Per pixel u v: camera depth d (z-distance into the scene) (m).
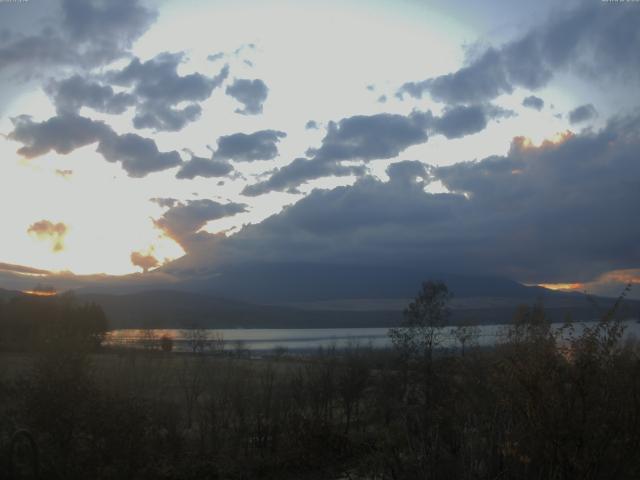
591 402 7.17
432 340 19.36
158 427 18.09
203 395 24.83
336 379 25.17
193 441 19.98
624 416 7.16
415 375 18.92
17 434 11.49
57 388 13.77
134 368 23.64
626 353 7.39
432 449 9.57
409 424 11.93
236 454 19.55
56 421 13.62
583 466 7.06
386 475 10.73
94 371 15.05
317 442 20.45
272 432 21.31
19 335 40.66
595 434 7.09
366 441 19.19
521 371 7.54
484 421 9.80
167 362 32.22
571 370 7.30
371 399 22.53
